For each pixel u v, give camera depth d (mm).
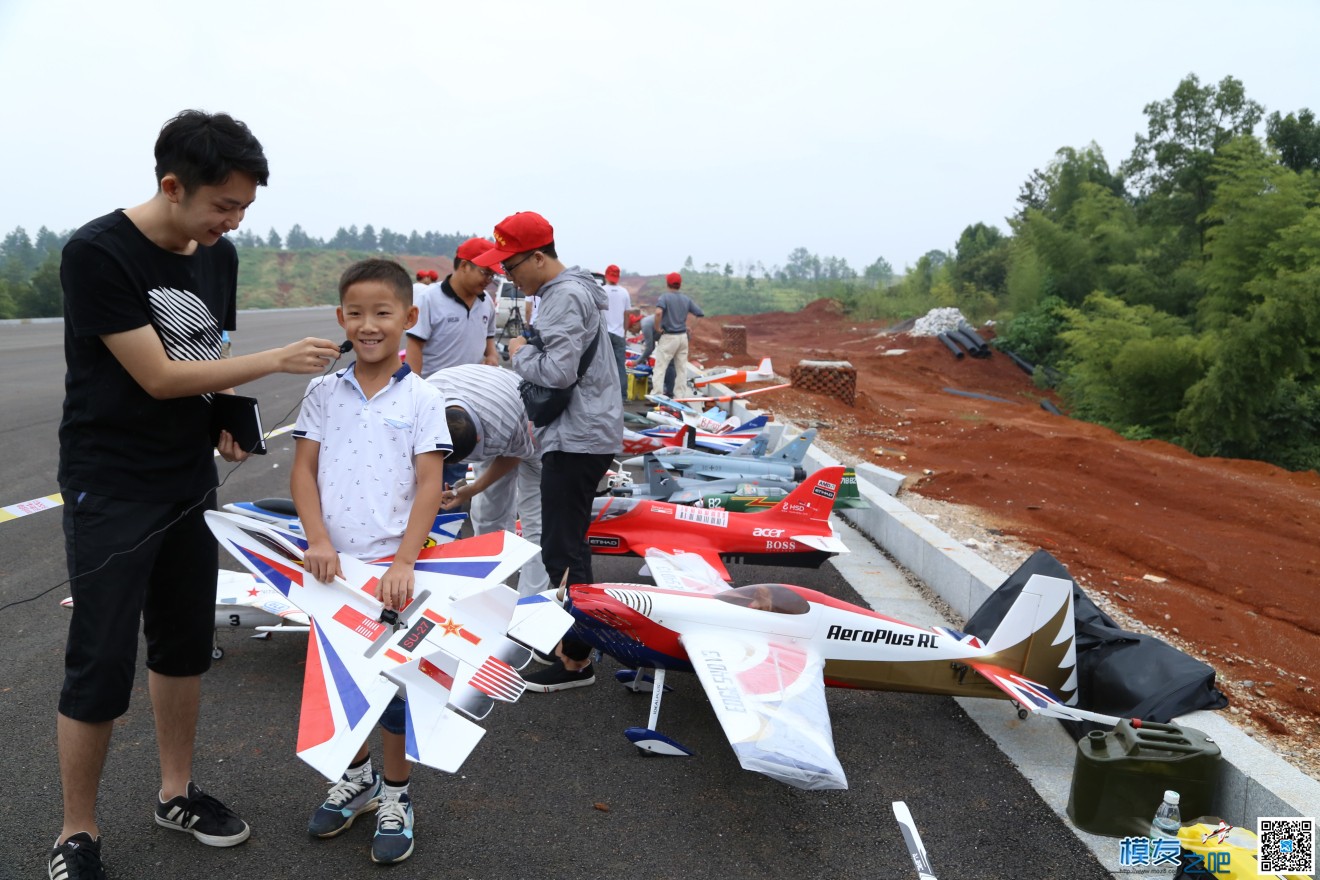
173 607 3436
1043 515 9875
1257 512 11297
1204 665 4867
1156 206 30766
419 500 3305
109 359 3027
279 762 4273
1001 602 5773
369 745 4527
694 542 7219
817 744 4066
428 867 3580
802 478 9672
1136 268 28781
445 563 3330
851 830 4078
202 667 3572
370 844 3693
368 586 3236
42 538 7211
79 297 2873
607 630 5031
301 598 3168
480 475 5605
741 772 4543
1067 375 27156
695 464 9656
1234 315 20812
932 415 18594
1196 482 12617
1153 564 8555
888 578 7840
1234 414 19531
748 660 4750
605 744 4754
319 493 3344
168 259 3074
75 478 3086
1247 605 7773
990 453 13812
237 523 3219
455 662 3109
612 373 5207
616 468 9492
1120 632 5297
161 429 3152
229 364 3033
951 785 4523
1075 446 14094
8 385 15797
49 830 3611
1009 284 34938
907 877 3746
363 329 3285
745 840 3947
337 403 3377
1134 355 21531
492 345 7348
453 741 2910
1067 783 4594
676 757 4637
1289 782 3965
